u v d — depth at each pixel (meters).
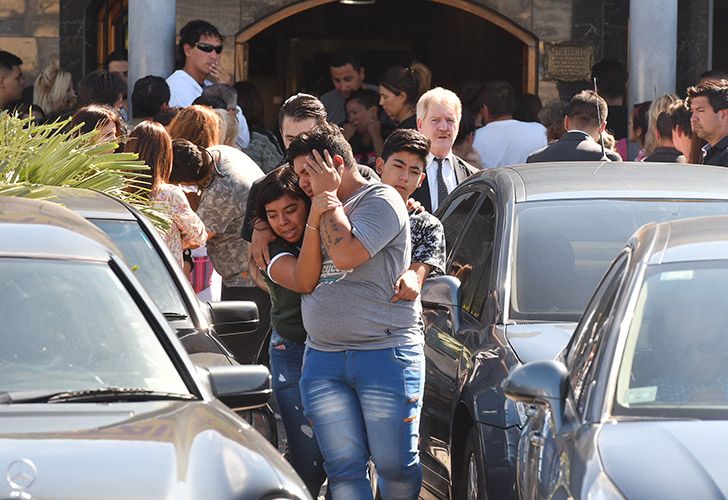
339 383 14.73
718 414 10.73
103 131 21.89
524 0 39.56
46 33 39.06
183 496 10.07
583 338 12.52
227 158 22.55
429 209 22.25
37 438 10.66
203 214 22.17
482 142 28.72
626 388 11.03
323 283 14.61
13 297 12.41
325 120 17.94
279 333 16.34
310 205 15.39
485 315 16.14
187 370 12.45
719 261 11.97
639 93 33.84
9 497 9.74
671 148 24.19
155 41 32.91
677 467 9.72
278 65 46.72
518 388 11.42
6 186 16.17
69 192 17.38
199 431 11.13
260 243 15.66
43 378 11.93
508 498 13.91
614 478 9.76
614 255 16.30
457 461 16.00
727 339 11.32
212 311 17.94
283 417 16.50
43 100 32.00
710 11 39.81
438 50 46.91
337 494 14.77
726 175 18.09
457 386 15.80
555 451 11.02
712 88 22.20
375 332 14.54
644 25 33.75
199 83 30.92
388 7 47.41
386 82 28.28
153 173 20.28
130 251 17.23
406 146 15.83
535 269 16.25
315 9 46.75
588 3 39.53
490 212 17.69
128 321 12.62
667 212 16.81
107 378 12.09
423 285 17.06
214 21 38.97
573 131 23.12
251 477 10.62
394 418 14.59
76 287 12.64
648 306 11.63
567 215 16.84
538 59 39.62
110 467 10.26
